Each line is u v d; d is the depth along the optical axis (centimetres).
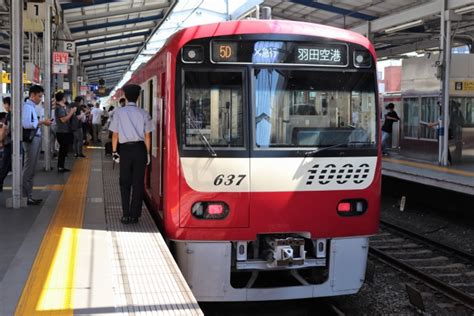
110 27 2459
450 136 1566
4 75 2116
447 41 1459
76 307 414
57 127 1242
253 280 581
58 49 1894
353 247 596
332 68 591
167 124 564
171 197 559
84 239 611
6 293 443
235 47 568
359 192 595
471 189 1075
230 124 566
